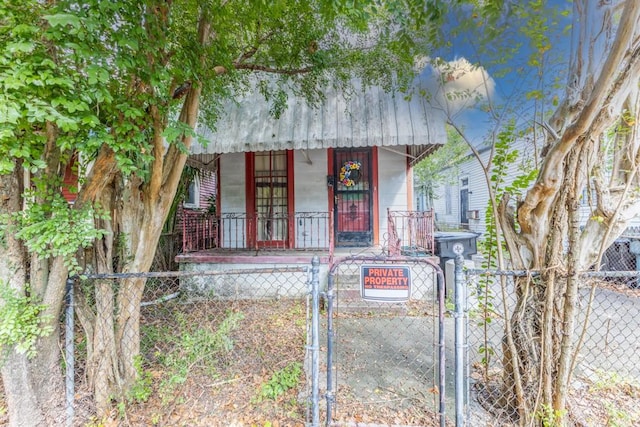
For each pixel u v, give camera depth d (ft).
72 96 5.79
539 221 7.00
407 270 6.78
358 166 21.18
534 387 6.97
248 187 21.65
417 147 19.76
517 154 7.54
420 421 7.32
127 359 8.46
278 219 21.36
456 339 6.79
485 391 8.22
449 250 20.26
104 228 8.32
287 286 17.40
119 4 5.79
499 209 7.57
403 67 13.25
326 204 21.26
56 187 7.14
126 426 7.41
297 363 9.80
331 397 7.03
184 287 17.58
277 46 12.52
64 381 7.75
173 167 8.99
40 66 5.54
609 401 7.86
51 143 6.98
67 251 6.49
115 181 8.61
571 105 6.62
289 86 16.67
